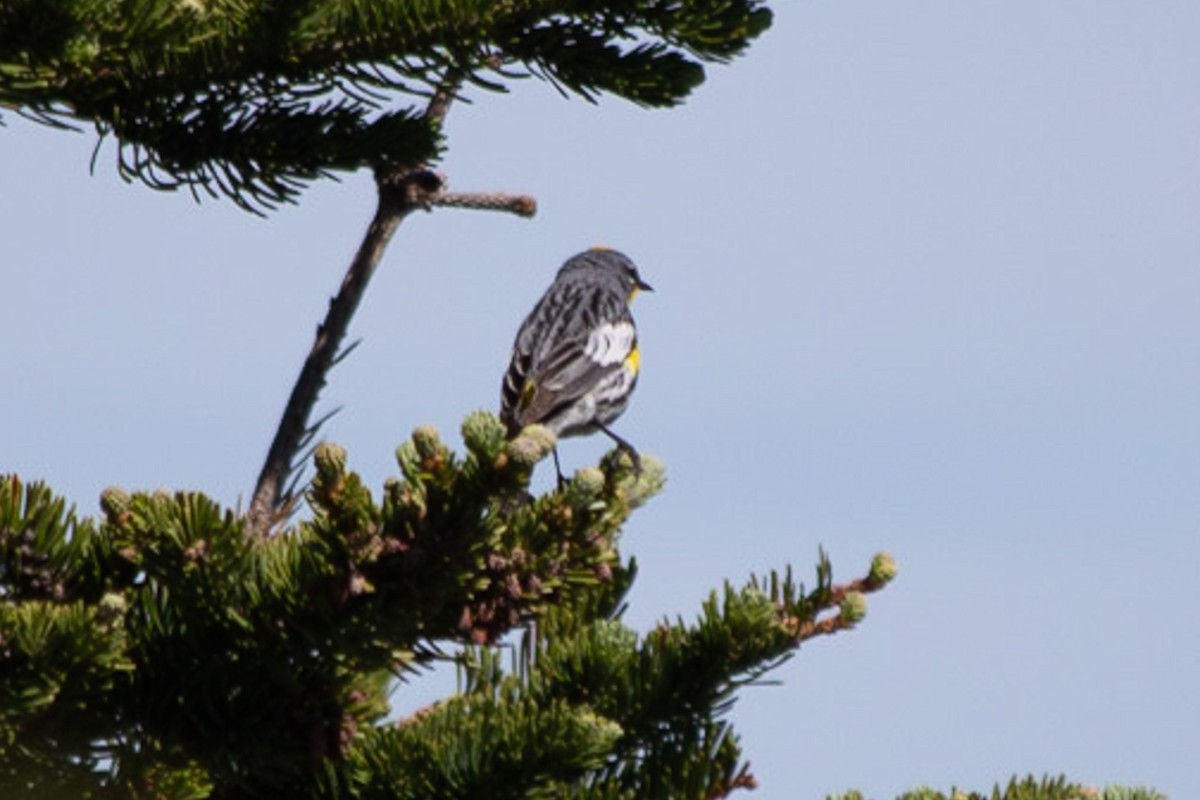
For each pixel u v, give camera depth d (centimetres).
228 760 952
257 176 1195
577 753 948
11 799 932
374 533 895
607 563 946
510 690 1059
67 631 872
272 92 1172
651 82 1190
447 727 970
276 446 1162
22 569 938
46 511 941
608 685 1063
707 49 1183
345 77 1178
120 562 951
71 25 1022
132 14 1068
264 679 941
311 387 1173
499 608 930
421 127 1191
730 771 1080
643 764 1084
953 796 1059
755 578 1085
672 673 1067
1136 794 1060
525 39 1174
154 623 936
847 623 1077
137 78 1147
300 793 977
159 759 947
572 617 1126
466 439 875
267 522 1139
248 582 930
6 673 873
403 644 936
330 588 908
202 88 1159
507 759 947
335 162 1191
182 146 1184
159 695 942
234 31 1137
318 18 1133
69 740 930
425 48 1170
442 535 890
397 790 953
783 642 1073
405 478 895
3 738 905
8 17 1015
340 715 959
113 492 934
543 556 924
